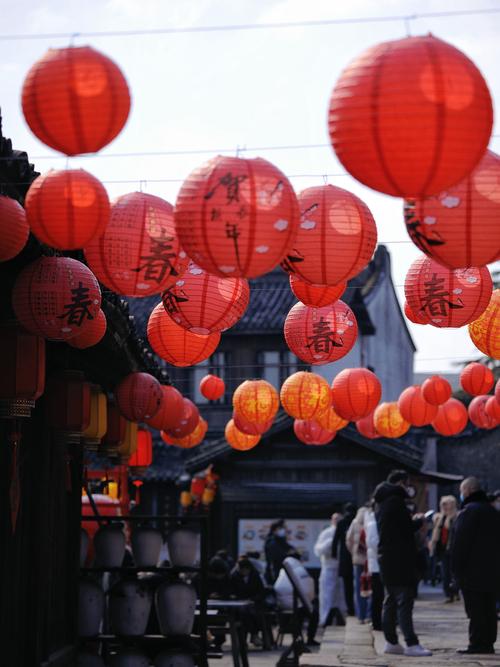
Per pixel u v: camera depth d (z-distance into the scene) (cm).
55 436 1001
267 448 2509
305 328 912
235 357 3328
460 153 521
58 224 622
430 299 783
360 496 2472
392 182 534
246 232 592
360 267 685
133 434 1339
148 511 2927
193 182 601
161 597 1116
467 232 613
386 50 522
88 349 1107
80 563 1123
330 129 535
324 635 1616
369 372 1257
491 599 1193
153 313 912
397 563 1236
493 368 3681
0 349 777
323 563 1894
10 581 872
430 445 3581
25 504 924
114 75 562
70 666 1054
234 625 1283
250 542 2484
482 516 1184
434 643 1345
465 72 517
